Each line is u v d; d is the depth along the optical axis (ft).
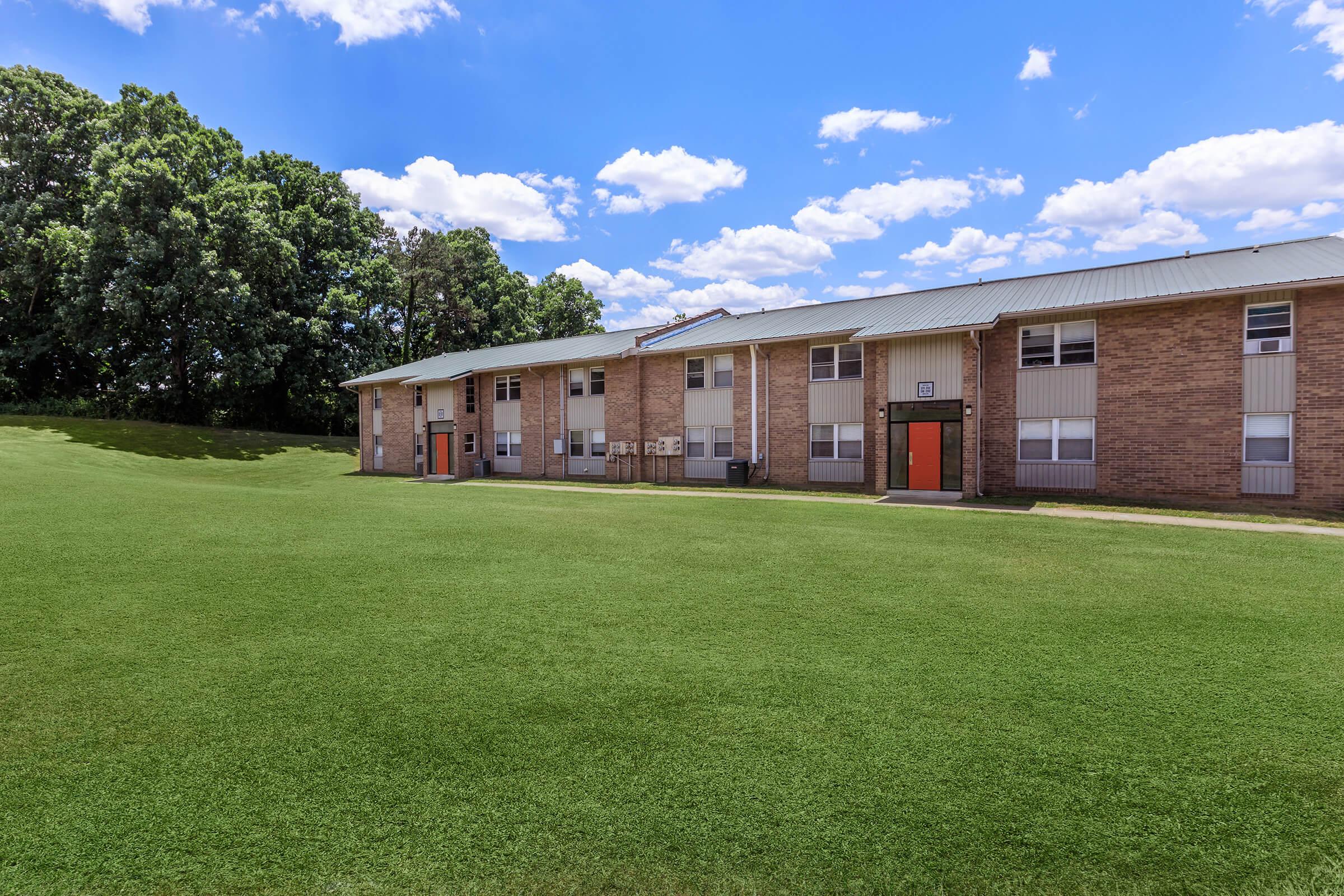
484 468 102.32
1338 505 49.44
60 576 27.63
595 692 16.11
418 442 110.22
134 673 17.34
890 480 68.33
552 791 11.91
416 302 179.63
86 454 98.89
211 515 45.44
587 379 93.30
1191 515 48.06
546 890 9.52
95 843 10.52
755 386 77.25
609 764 12.79
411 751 13.30
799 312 88.99
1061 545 35.55
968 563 30.86
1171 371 55.21
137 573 28.37
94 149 126.93
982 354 63.05
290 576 28.17
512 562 31.30
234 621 21.75
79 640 19.86
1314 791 11.75
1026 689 16.21
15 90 125.18
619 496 66.39
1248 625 21.18
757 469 77.25
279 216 138.92
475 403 105.40
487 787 12.03
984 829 10.75
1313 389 50.24
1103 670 17.39
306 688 16.37
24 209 122.52
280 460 119.14
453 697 15.88
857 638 20.06
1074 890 9.41
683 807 11.40
